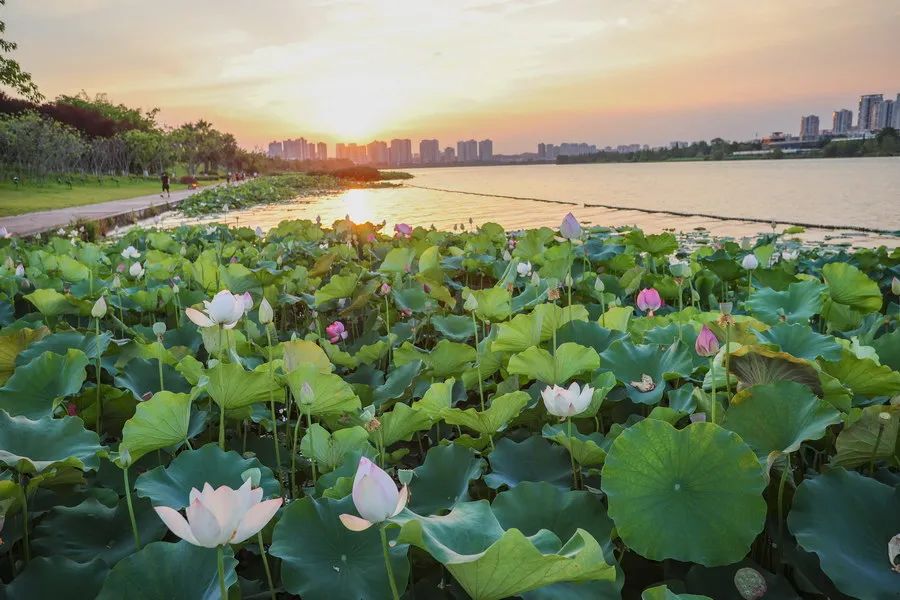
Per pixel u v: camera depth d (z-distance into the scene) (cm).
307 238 820
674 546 149
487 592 127
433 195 4544
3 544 168
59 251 665
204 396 252
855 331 327
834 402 199
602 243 630
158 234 725
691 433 158
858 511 154
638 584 171
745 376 206
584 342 289
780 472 176
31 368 245
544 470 202
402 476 187
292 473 224
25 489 177
